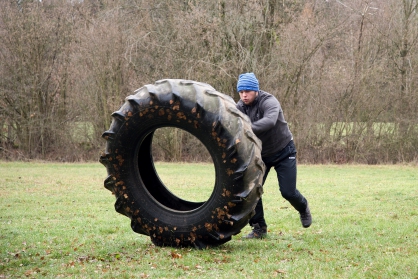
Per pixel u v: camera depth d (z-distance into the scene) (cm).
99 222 844
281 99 2438
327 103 2462
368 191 1327
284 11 2448
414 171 2044
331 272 486
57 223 833
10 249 607
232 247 604
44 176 1773
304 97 2462
